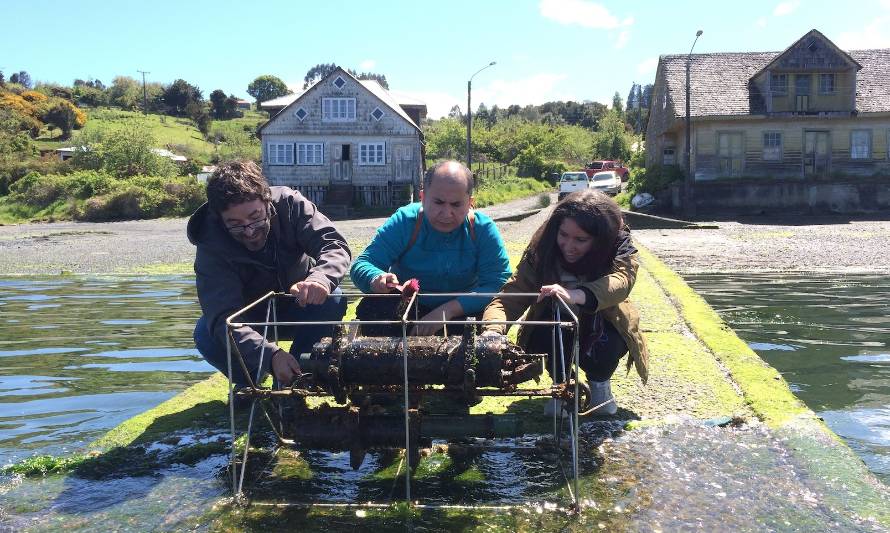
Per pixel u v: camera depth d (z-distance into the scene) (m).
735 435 3.10
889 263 11.58
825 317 6.61
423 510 2.47
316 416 2.67
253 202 3.01
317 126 35.97
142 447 3.11
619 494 2.56
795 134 29.00
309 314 3.54
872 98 28.98
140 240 19.70
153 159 48.78
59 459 2.97
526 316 3.31
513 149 68.25
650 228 21.38
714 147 29.09
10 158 48.50
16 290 9.45
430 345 2.59
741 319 6.53
